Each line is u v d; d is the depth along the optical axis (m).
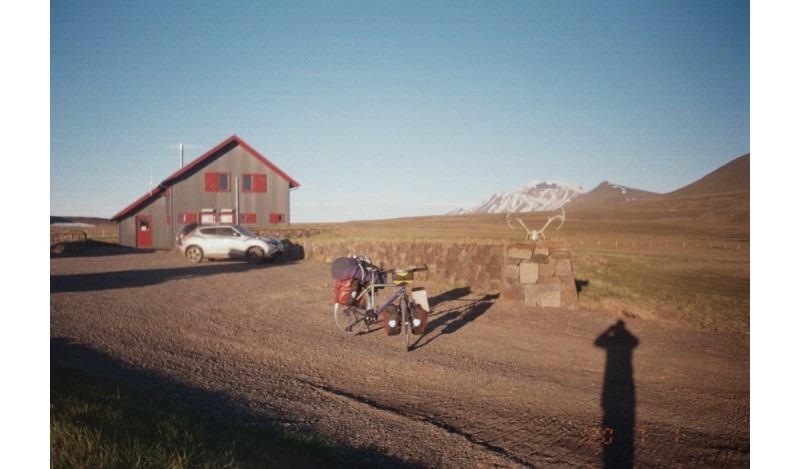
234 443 3.88
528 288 12.16
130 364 6.62
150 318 9.75
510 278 12.36
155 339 8.13
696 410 5.60
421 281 16.36
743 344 8.69
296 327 9.42
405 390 6.11
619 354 7.95
